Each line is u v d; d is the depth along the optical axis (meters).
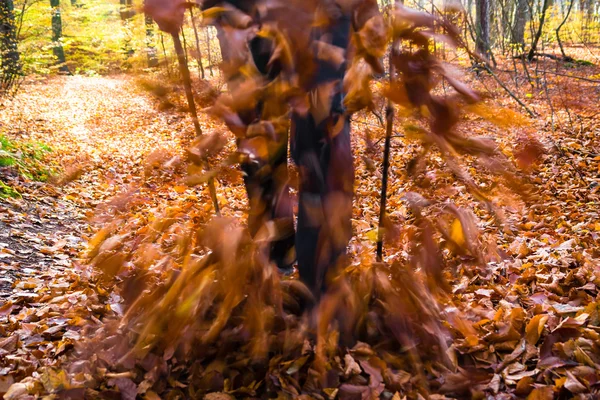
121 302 2.43
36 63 13.88
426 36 1.34
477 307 2.24
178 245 1.88
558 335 1.91
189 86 1.50
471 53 1.39
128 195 2.00
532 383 1.71
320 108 1.47
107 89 17.53
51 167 6.40
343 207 1.64
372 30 1.31
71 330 2.28
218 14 1.34
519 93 9.38
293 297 1.96
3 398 1.74
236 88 1.41
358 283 1.83
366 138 1.72
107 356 1.90
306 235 1.73
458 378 1.72
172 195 5.05
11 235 3.96
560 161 5.18
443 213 1.70
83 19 14.51
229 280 1.66
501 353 1.91
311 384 1.71
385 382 1.72
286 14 1.23
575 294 2.35
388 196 4.58
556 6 13.20
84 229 4.50
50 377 1.76
